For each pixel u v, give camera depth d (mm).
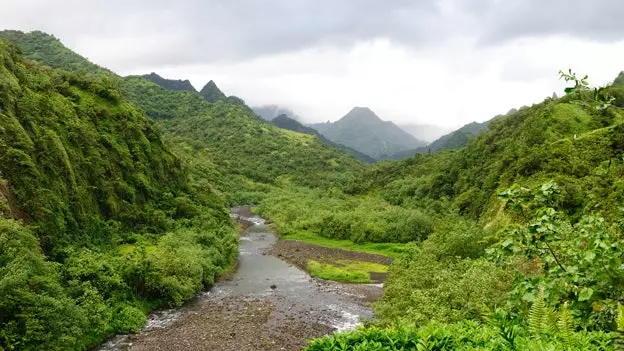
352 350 7414
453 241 31328
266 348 29375
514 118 90938
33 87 53125
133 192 57875
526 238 8070
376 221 74000
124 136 64062
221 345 29781
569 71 7461
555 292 7703
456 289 17797
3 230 28922
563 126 63312
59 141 47250
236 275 50281
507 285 15758
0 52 50500
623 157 10141
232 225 77000
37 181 40031
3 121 40656
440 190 90000
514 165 56250
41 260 28688
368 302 40406
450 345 7082
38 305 24359
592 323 7238
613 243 7219
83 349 27578
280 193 130625
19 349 23125
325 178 162250
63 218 41375
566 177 40438
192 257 43531
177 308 37656
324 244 69250
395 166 136000
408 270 28656
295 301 40500
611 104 7277
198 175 116812
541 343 6426
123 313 32406
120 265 36406
